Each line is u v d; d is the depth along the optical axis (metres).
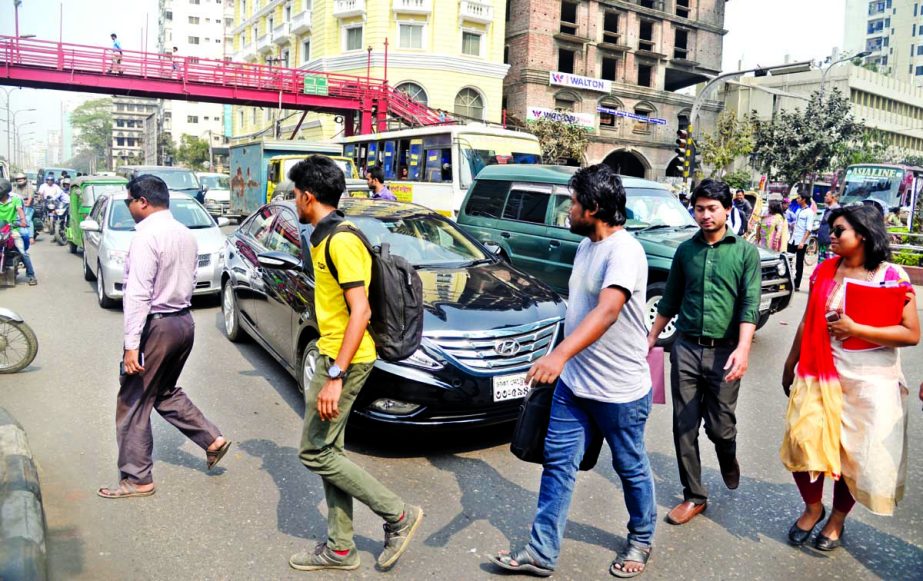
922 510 4.19
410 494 4.25
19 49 24.36
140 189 3.96
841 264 3.50
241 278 7.22
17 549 3.10
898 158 61.69
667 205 8.88
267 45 43.16
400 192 17.08
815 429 3.46
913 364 7.86
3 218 11.20
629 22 40.34
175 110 96.88
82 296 10.80
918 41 95.56
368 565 3.45
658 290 7.63
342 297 3.15
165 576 3.31
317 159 3.17
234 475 4.48
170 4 98.38
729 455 4.07
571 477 3.29
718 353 3.85
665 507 4.19
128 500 4.10
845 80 55.78
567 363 3.27
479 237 9.69
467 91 34.25
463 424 4.65
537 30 36.59
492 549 3.63
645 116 41.59
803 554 3.66
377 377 4.60
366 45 33.59
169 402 4.25
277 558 3.49
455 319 4.81
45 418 5.43
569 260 8.39
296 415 5.60
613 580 3.36
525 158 15.76
